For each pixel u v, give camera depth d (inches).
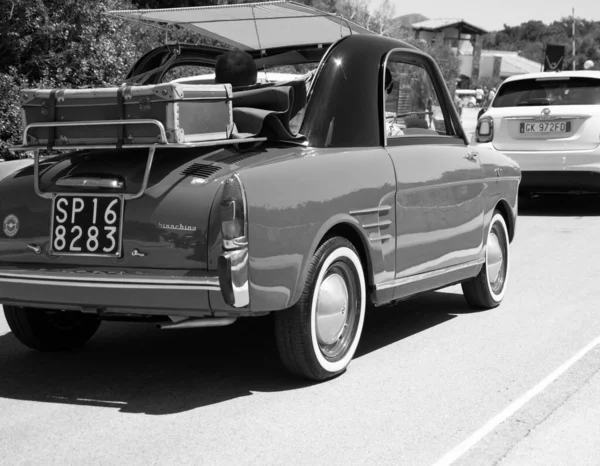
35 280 176.1
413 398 182.7
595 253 370.6
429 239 220.7
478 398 183.2
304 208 176.7
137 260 171.2
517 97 492.7
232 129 180.7
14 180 184.1
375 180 197.9
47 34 546.3
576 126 470.0
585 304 275.3
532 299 283.1
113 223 172.7
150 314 172.4
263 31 244.4
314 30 238.4
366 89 203.0
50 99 174.7
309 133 190.1
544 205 544.7
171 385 190.9
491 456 151.7
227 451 152.9
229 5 219.0
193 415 171.5
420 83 227.9
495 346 225.8
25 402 179.6
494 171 257.3
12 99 519.2
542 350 221.8
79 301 174.2
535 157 475.5
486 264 260.7
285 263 173.0
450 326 247.9
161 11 230.2
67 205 176.6
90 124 170.7
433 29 3713.1
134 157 178.2
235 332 239.0
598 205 541.6
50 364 207.3
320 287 186.1
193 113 168.7
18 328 208.2
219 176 170.1
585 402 181.3
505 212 275.6
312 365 186.4
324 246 183.9
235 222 164.4
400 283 210.7
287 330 182.1
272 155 180.1
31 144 177.8
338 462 148.1
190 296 166.6
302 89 188.2
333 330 192.2
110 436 160.1
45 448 154.5
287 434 161.2
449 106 242.7
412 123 223.5
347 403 179.0
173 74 278.5
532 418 171.3
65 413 172.9
